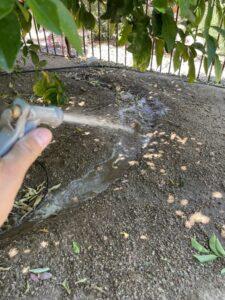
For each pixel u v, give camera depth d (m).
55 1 0.46
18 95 3.76
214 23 3.59
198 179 2.72
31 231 2.38
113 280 2.09
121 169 2.86
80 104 3.65
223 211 2.48
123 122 3.39
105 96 3.79
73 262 2.18
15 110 0.68
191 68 1.82
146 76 4.13
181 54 1.84
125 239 2.31
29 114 0.70
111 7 1.67
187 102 3.64
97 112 3.54
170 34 1.46
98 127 3.31
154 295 2.01
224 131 3.21
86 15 2.07
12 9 0.45
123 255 2.22
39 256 2.21
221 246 2.25
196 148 3.01
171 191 2.63
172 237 2.32
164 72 4.26
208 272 2.12
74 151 3.03
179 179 2.73
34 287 2.05
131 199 2.58
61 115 0.75
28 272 2.13
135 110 3.57
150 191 2.64
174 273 2.12
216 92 3.80
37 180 2.79
